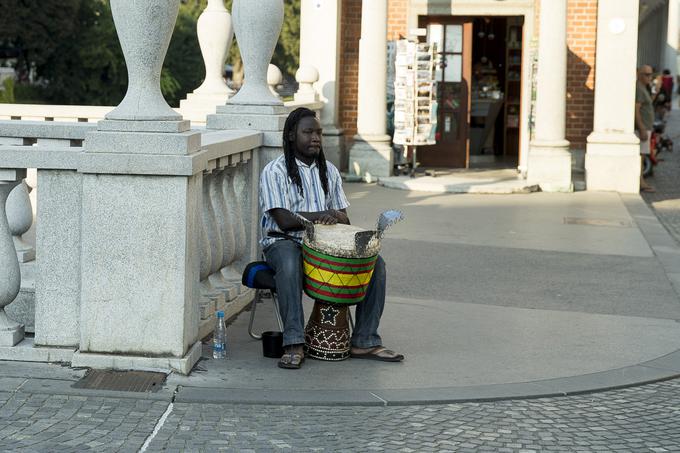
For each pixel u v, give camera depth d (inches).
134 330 292.0
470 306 403.9
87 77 2474.2
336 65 871.1
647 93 842.2
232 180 370.3
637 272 484.7
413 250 528.7
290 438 251.1
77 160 285.1
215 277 365.7
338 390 287.3
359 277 309.4
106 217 287.9
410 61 813.9
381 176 834.2
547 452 247.0
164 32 284.2
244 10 394.0
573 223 638.5
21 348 298.4
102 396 274.8
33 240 397.7
